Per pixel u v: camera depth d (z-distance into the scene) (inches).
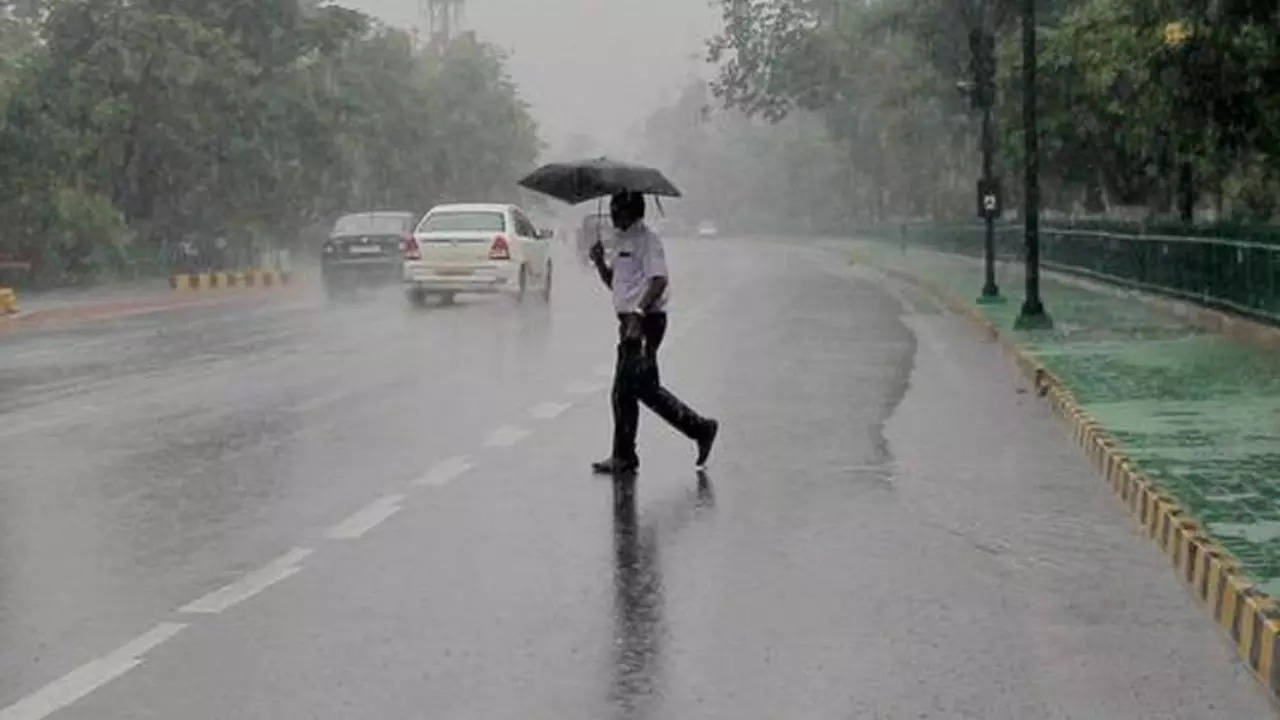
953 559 353.7
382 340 936.9
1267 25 849.5
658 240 467.2
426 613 306.8
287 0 1947.6
